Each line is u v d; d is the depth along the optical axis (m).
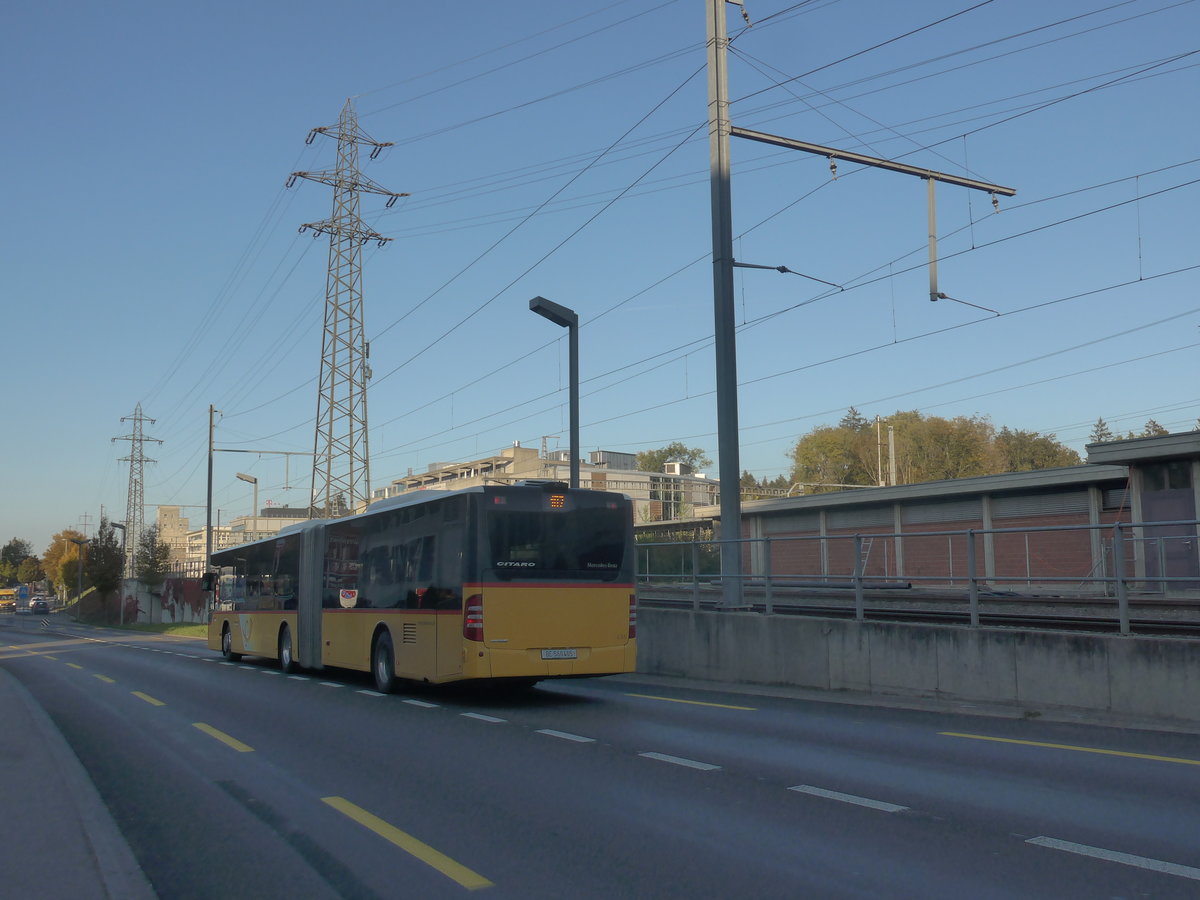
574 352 23.33
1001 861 5.85
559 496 14.48
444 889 5.65
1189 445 29.56
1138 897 5.17
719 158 19.06
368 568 17.30
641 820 7.05
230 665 24.45
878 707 13.02
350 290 46.91
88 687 18.69
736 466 18.56
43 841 6.75
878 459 70.62
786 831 6.65
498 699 15.16
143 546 80.00
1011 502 37.41
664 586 21.36
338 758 9.91
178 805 7.93
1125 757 8.98
